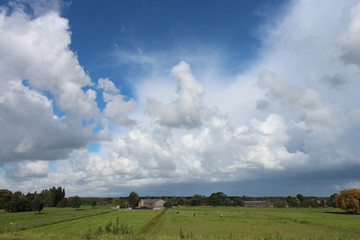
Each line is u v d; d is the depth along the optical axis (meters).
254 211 135.75
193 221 75.00
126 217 89.50
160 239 35.09
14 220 78.69
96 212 124.44
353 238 41.50
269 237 41.91
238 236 43.16
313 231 50.25
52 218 85.75
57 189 198.50
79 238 34.41
